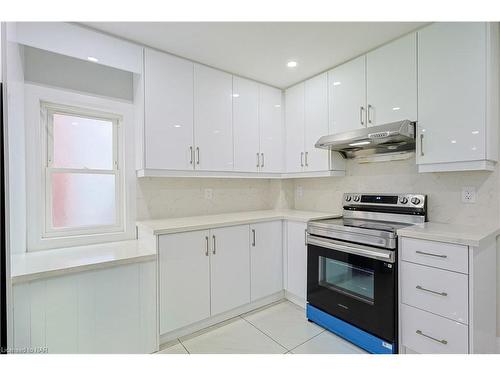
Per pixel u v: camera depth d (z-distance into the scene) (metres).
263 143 2.79
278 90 2.93
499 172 1.71
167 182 2.47
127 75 2.22
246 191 3.06
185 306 2.00
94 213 2.12
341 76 2.35
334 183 2.81
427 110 1.80
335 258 2.05
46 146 1.91
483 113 1.57
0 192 1.24
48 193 1.91
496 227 1.71
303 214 2.71
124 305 1.71
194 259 2.05
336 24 1.78
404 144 2.18
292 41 1.99
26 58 1.78
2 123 1.24
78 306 1.54
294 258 2.53
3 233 1.26
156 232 1.86
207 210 2.75
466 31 1.63
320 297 2.17
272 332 2.09
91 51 1.80
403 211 2.16
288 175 2.94
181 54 2.18
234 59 2.27
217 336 2.04
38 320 1.42
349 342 1.95
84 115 2.07
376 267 1.78
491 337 1.62
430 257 1.54
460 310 1.43
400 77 1.93
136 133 2.20
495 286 1.68
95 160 2.13
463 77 1.64
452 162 1.71
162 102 2.11
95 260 1.63
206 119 2.36
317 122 2.58
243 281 2.35
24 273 1.38
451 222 1.94
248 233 2.39
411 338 1.63
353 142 2.16
